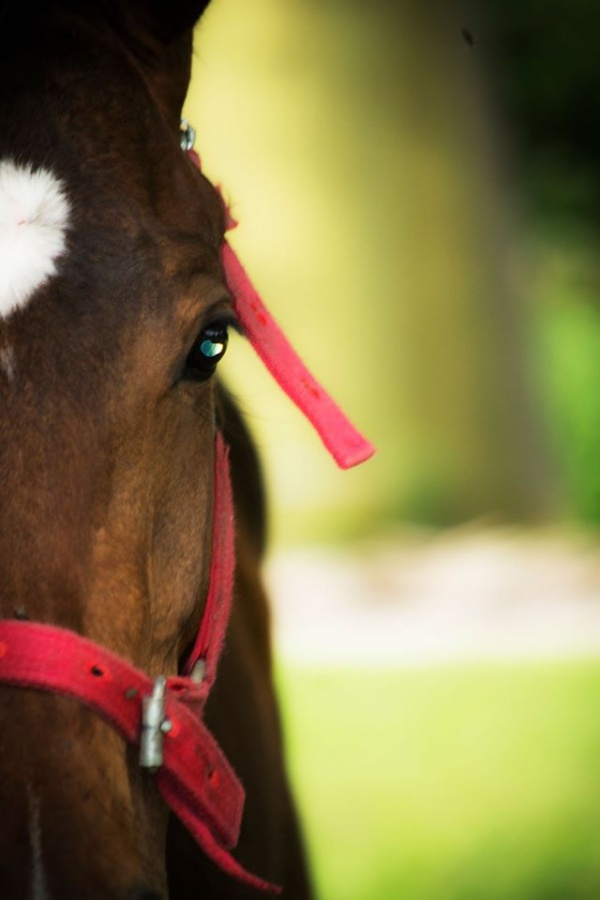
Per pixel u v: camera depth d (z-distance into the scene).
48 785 3.42
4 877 3.33
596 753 11.85
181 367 3.91
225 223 4.55
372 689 13.66
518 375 21.81
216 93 20.38
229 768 4.13
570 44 29.61
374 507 20.14
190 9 4.61
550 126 31.33
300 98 20.52
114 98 4.13
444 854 9.88
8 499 3.57
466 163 21.41
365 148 20.75
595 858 9.88
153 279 3.87
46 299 3.72
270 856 5.57
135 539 3.78
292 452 19.56
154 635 3.95
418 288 20.97
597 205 31.61
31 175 3.85
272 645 6.33
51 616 3.54
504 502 21.28
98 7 4.48
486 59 22.38
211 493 4.16
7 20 4.18
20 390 3.64
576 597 17.00
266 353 4.51
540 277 28.95
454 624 16.17
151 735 3.67
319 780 11.22
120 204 3.92
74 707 3.52
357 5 20.67
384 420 20.78
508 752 11.84
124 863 3.44
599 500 22.77
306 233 20.61
